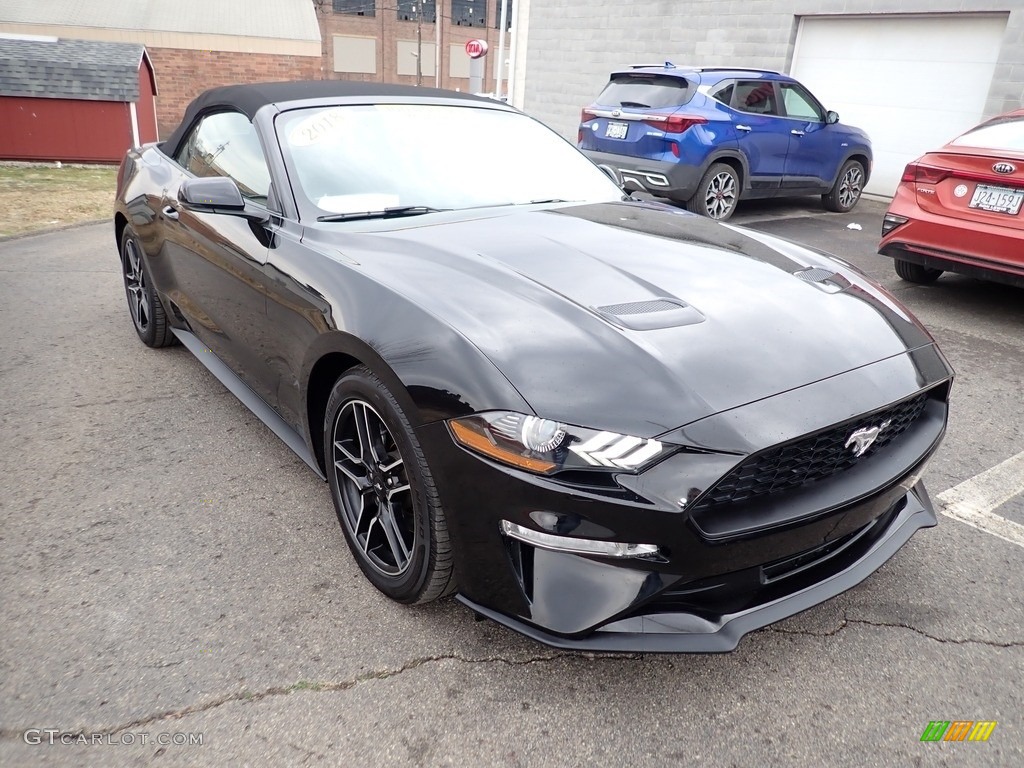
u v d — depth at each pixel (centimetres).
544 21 1484
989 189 484
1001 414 372
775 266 251
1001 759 179
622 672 203
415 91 338
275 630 213
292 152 282
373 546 231
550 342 189
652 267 238
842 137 916
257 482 291
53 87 1257
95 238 741
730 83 809
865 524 207
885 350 213
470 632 215
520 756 176
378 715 186
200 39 2908
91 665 197
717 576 180
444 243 246
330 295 227
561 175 332
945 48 959
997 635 220
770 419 177
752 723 188
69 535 254
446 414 184
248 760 172
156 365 407
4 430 327
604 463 168
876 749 181
